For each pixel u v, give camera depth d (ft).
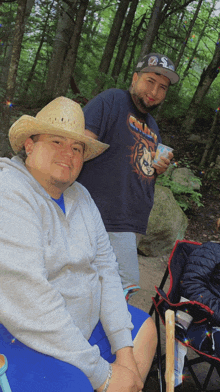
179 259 8.68
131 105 8.43
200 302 7.55
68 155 5.16
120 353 5.46
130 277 8.28
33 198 4.90
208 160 33.58
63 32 49.67
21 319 4.35
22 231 4.56
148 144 8.74
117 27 49.96
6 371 4.22
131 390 4.95
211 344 7.48
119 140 8.16
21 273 4.37
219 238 22.76
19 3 14.60
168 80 8.30
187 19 67.00
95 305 5.57
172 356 5.53
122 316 5.70
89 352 4.61
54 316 4.43
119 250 8.21
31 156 5.25
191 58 66.03
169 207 18.25
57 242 5.00
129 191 8.32
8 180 4.82
